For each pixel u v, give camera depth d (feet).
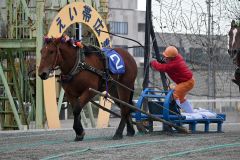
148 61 54.60
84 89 44.11
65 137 48.01
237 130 56.18
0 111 61.21
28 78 62.08
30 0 65.26
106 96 44.32
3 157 35.01
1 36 62.03
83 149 38.42
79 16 59.11
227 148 38.42
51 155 35.70
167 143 41.86
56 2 61.62
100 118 61.46
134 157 34.37
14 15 58.95
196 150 37.27
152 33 54.70
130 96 47.67
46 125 63.05
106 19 65.41
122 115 46.62
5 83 57.21
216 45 59.31
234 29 52.19
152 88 53.47
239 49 51.19
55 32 56.49
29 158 34.50
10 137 48.19
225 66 62.49
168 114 48.57
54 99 56.75
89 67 43.93
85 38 64.49
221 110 75.92
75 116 44.01
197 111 52.19
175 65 49.37
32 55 66.49
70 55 43.34
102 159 33.58
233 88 74.28
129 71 47.62
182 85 49.62
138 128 50.31
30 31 56.49
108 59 45.62
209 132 51.80
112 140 44.80
